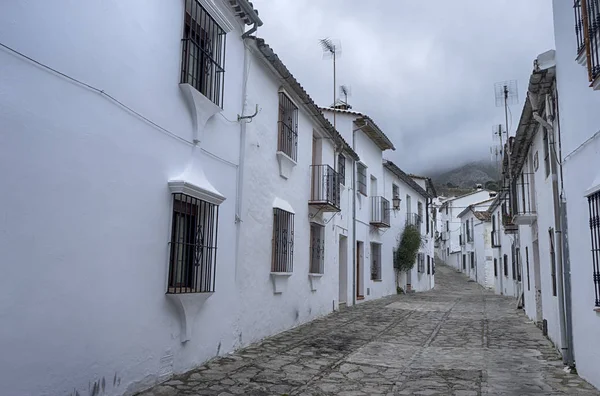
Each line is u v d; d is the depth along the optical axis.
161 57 5.68
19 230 3.74
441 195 71.50
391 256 20.88
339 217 14.16
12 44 3.71
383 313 13.53
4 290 3.61
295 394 5.59
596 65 5.12
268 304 9.02
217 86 6.94
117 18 4.90
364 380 6.34
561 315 7.36
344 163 14.59
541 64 7.44
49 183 4.03
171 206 5.82
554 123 7.82
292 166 10.18
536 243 11.86
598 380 5.81
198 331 6.49
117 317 4.86
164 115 5.73
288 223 9.97
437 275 40.19
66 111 4.23
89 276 4.47
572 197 6.68
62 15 4.19
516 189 13.31
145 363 5.33
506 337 9.93
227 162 7.36
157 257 5.55
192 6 6.36
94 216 4.55
